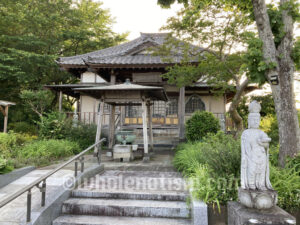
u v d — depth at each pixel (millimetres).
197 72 7801
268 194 2508
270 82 4234
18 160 6164
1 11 15211
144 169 5801
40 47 16406
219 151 3713
